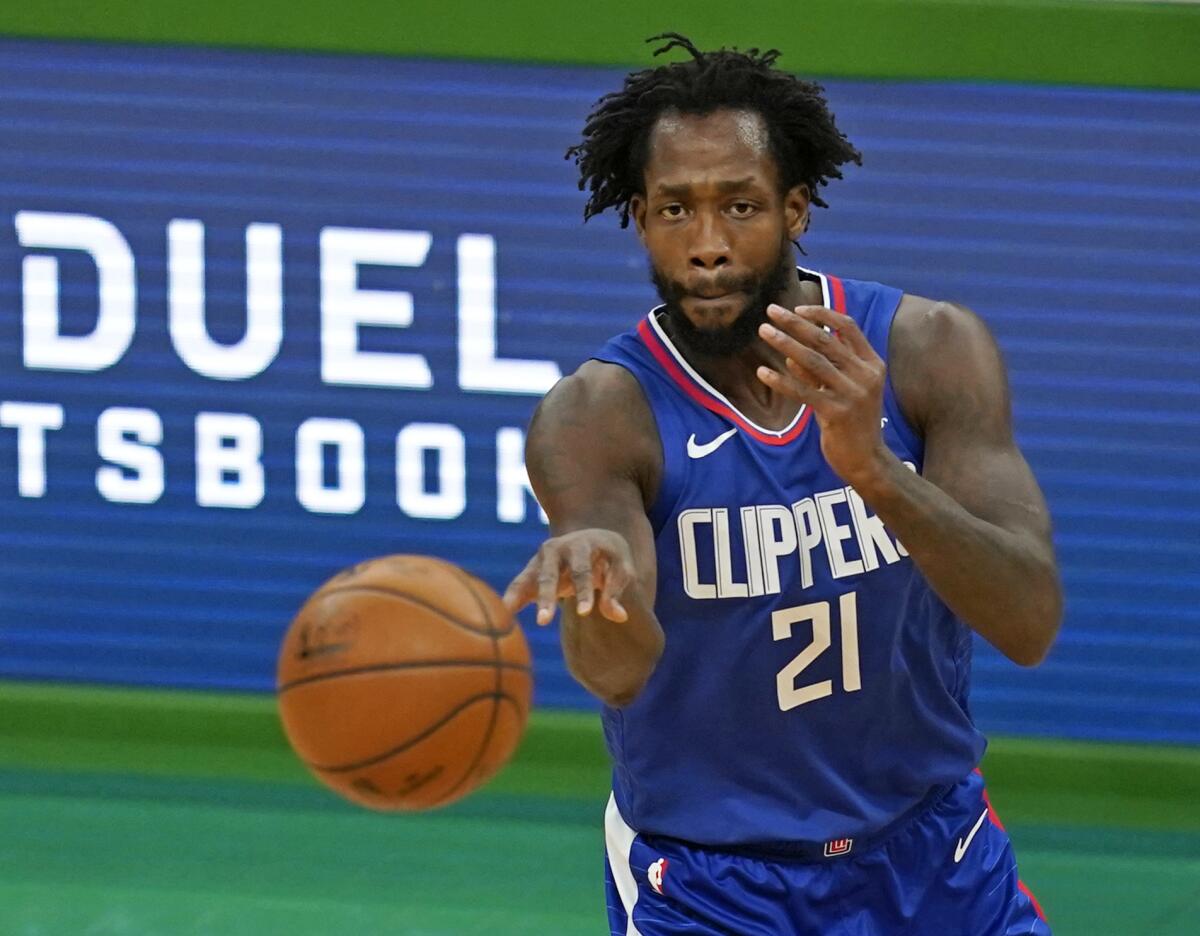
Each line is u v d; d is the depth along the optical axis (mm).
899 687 11008
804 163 10680
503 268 22312
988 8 21562
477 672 9109
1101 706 22172
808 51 21688
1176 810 22094
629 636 9742
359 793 9219
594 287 22312
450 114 22141
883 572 10742
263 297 22469
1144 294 21922
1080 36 21562
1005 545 9742
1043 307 22000
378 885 20031
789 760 11031
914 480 9453
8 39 22266
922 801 11422
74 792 22375
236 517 22734
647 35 21797
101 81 22297
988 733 22281
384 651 9000
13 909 19188
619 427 10656
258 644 22844
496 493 22547
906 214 21953
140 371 22641
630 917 11508
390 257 22344
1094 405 22062
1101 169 21797
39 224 22516
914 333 10836
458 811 22125
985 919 11609
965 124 21797
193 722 22906
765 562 10688
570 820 21969
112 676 22938
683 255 10148
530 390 22406
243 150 22312
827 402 9125
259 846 21016
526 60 22000
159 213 22438
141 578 22828
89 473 22781
